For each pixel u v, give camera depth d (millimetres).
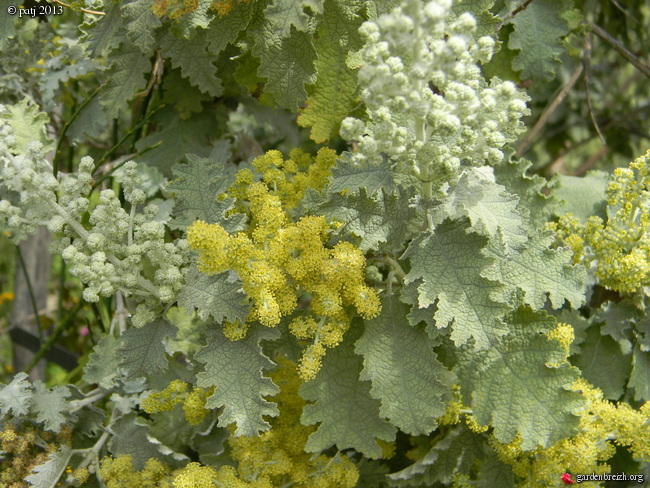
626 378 375
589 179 404
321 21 328
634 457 323
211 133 425
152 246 292
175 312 393
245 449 329
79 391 366
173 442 372
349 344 317
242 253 275
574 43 464
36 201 283
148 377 379
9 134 292
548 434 302
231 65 393
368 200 286
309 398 311
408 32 243
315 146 499
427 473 352
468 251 283
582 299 315
